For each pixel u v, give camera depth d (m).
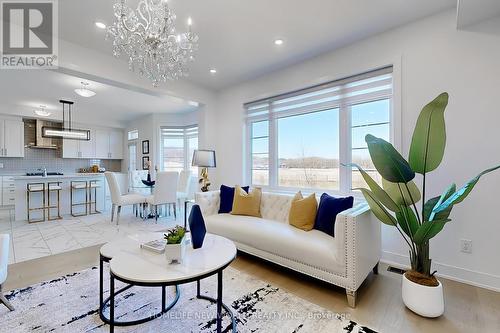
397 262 2.61
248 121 4.24
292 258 2.25
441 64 2.36
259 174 4.14
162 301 1.82
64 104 5.77
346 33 2.72
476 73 2.19
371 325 1.66
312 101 3.41
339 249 1.94
